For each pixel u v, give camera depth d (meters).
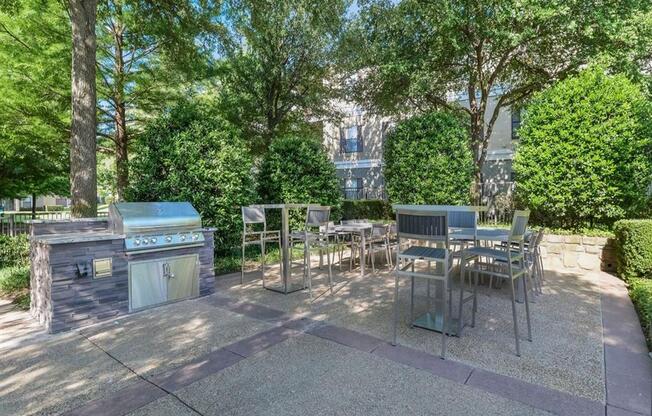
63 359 2.65
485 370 2.43
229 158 6.12
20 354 2.73
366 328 3.22
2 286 4.74
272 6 6.18
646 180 5.28
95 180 4.89
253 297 4.25
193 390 2.21
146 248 3.72
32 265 3.73
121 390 2.22
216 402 2.07
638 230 4.69
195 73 7.84
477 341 2.91
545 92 6.04
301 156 7.96
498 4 7.03
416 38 8.45
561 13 6.48
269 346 2.85
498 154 12.70
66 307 3.20
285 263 4.47
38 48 6.67
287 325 3.31
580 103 5.49
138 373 2.43
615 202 5.48
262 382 2.29
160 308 3.82
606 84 5.40
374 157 14.76
